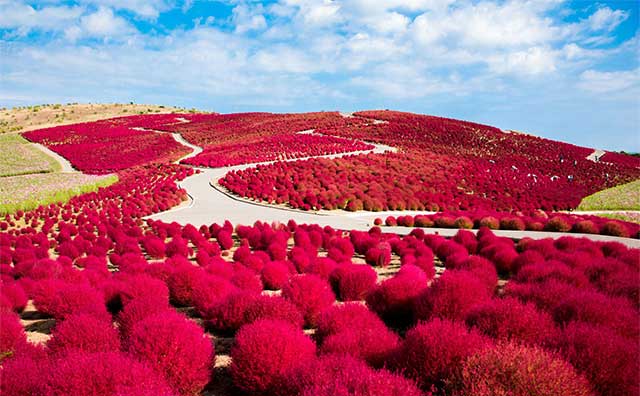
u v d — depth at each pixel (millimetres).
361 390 3658
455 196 36000
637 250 11922
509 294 7074
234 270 11008
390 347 4875
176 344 4898
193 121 98250
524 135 74375
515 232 19281
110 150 65688
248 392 4855
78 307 7938
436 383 4281
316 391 3707
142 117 104812
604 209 36156
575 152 65562
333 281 9484
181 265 9727
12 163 56125
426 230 20672
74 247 15266
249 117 96938
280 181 36062
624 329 5285
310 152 54094
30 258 13953
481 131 73875
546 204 35562
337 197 31547
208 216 26000
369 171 42094
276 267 10273
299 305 7285
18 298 9203
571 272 8203
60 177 42594
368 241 14859
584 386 3816
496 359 3824
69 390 4039
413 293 7457
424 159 50188
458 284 6754
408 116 85312
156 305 6656
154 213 27594
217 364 5930
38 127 95562
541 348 4051
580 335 4508
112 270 13641
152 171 45062
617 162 61688
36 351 5582
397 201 31203
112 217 23781
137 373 4223
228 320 7051
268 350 4762
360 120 81312
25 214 26391
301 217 25828
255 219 24750
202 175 44000
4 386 4262
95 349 5453
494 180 44500
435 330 4547
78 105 136250
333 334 5520
